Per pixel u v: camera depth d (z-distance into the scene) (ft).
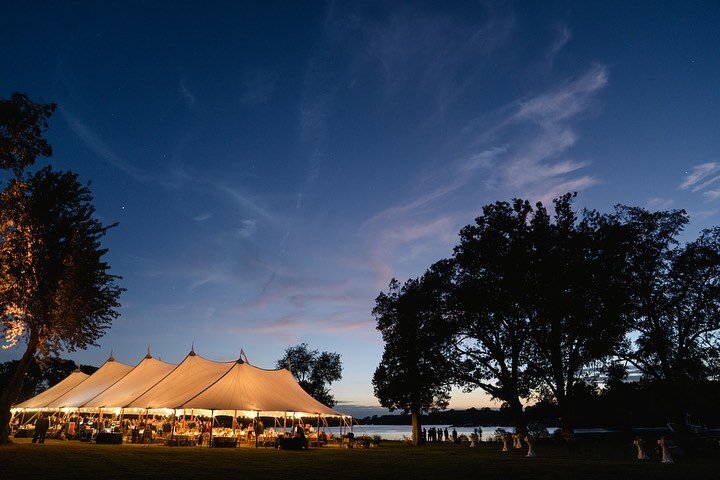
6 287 82.23
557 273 113.60
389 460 71.56
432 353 128.57
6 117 48.49
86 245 90.74
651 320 103.14
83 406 110.52
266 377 103.60
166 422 118.42
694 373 98.53
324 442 111.34
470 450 104.83
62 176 88.58
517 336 122.62
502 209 123.65
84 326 93.25
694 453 88.58
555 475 53.26
